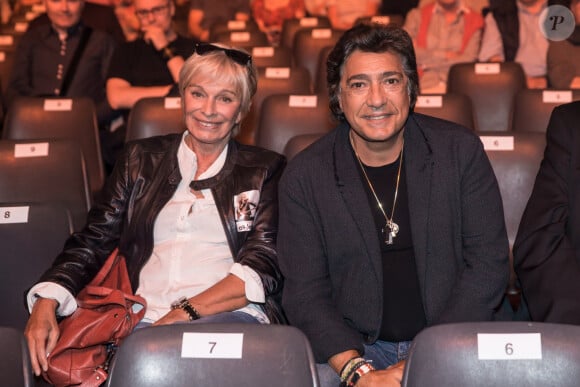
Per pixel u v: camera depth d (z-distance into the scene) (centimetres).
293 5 734
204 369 186
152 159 266
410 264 236
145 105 379
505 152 295
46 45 516
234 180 262
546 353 180
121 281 256
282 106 382
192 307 241
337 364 228
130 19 686
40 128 402
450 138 238
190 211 259
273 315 257
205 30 770
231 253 259
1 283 268
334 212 238
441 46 554
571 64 496
